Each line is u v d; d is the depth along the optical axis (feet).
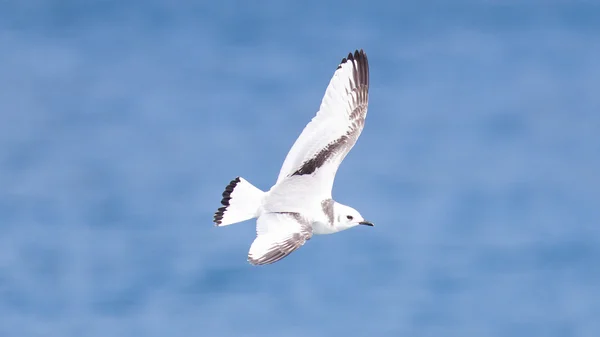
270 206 45.85
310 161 47.14
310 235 44.86
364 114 48.83
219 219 45.85
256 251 43.88
